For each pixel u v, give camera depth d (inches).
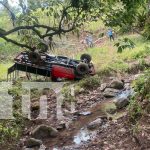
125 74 616.4
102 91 522.0
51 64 642.8
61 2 387.2
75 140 355.3
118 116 386.6
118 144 316.8
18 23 389.1
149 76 377.4
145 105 348.5
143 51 738.8
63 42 1085.8
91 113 430.6
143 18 343.9
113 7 391.2
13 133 374.6
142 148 294.4
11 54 1114.7
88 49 1003.3
